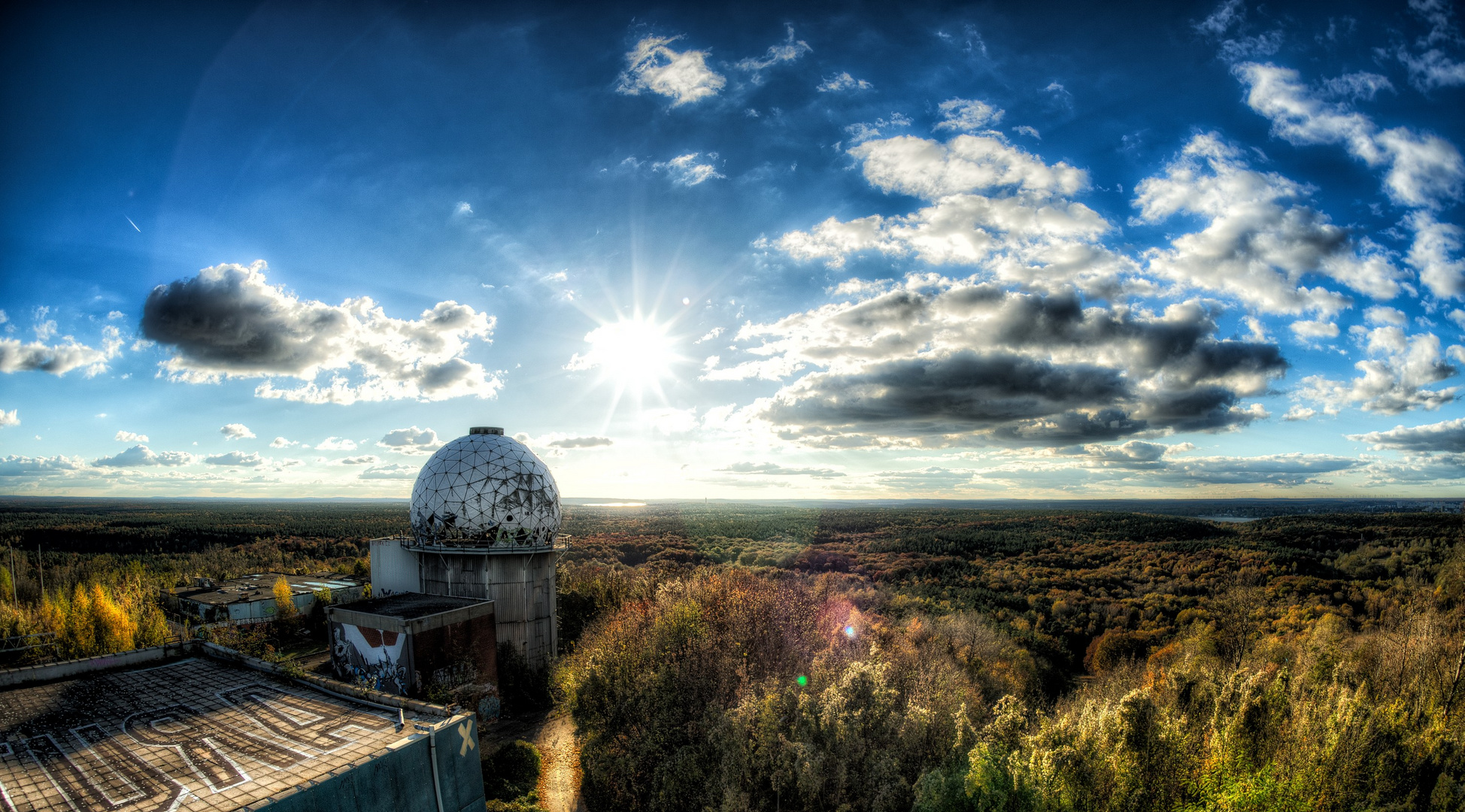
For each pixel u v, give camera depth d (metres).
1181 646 35.97
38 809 11.62
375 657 25.31
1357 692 18.88
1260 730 17.36
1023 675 31.80
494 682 27.20
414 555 32.22
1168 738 15.70
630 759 18.59
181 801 11.80
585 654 26.61
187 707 16.75
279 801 11.45
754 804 15.85
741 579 32.03
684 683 20.39
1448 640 24.78
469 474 30.83
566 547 33.53
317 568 62.47
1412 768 16.88
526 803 18.06
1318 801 16.00
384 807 13.05
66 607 29.22
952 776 14.23
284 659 20.48
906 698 18.30
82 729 15.28
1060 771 14.44
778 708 17.11
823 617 27.70
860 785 15.27
